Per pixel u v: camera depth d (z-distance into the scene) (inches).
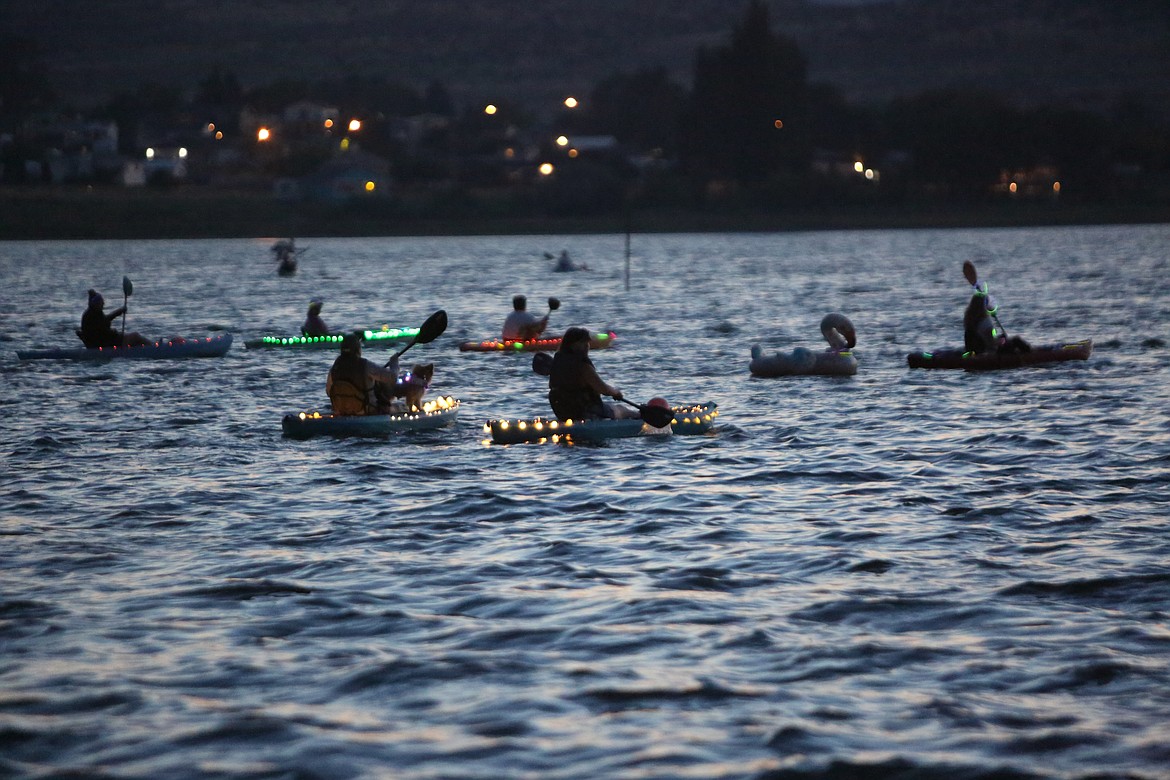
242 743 1030.4
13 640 1277.1
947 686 1146.7
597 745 1024.9
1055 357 3570.4
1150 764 989.8
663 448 2338.8
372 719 1078.4
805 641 1264.8
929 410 2778.1
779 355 3432.6
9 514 1833.2
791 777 968.3
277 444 2413.9
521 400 3053.6
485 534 1707.7
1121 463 2149.4
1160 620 1318.9
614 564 1552.7
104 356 3917.3
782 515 1802.4
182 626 1320.1
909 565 1533.0
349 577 1499.8
